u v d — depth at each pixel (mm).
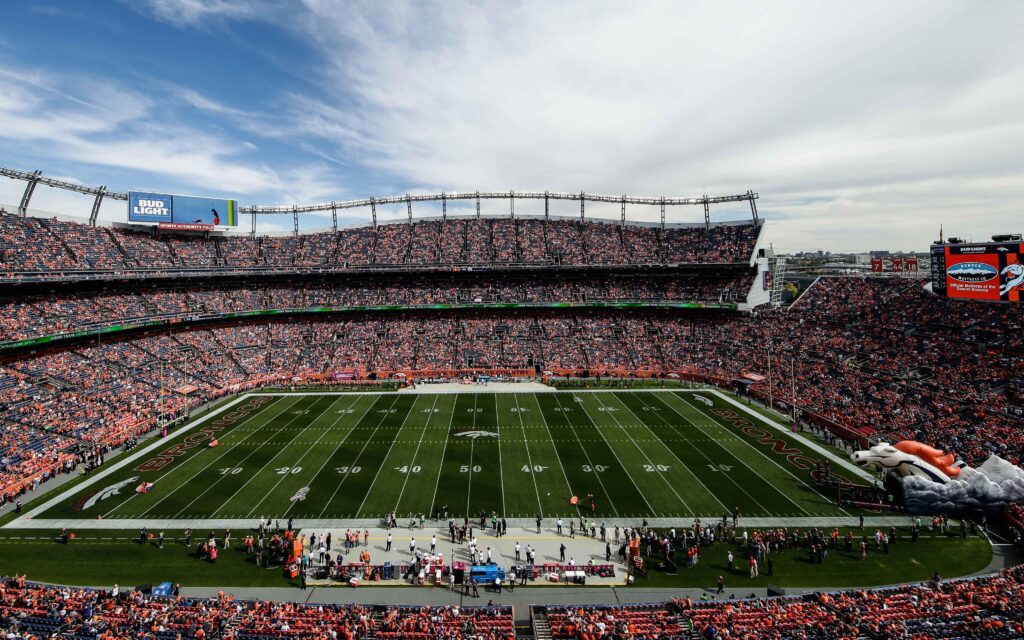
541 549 31812
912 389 52938
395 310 88875
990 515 34125
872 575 29141
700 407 61312
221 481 41219
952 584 26500
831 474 42000
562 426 54312
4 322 56281
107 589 27578
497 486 40188
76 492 39500
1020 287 46312
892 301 69750
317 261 93250
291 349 80562
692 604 25500
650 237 99062
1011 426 42875
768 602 25281
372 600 27391
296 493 39125
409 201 102625
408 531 33812
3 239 61938
